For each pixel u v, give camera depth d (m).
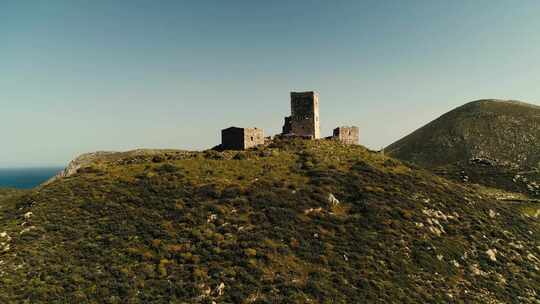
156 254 34.41
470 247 43.06
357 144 79.56
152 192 46.75
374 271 34.56
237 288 30.14
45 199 44.62
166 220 40.47
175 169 54.78
